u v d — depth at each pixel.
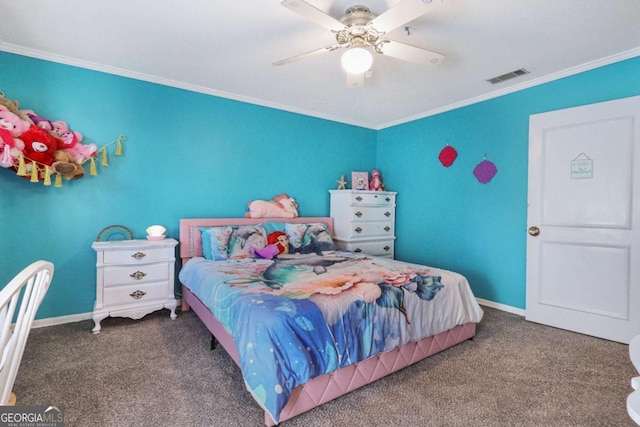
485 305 3.42
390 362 1.94
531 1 1.84
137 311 2.69
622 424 1.54
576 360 2.18
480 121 3.47
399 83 3.11
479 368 2.07
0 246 2.46
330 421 1.55
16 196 2.51
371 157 4.72
